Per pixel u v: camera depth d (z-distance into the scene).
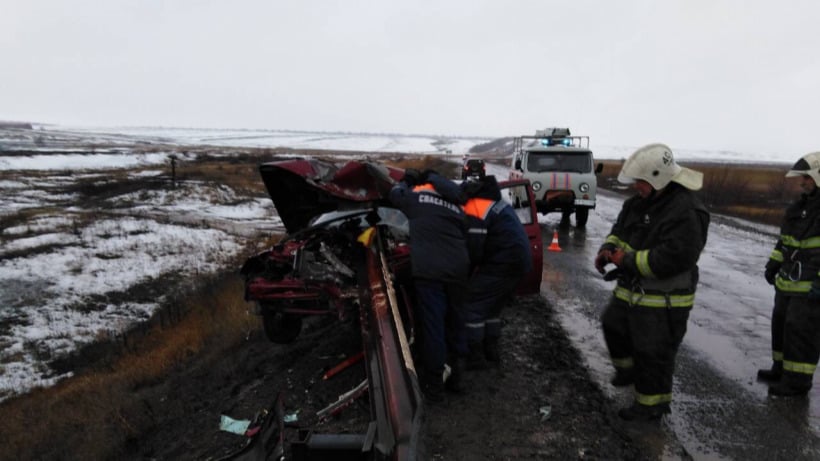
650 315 3.79
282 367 5.78
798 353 4.41
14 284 11.55
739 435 3.91
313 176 5.54
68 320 9.82
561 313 6.82
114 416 5.52
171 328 8.84
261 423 3.71
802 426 4.05
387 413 2.74
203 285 11.02
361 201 5.61
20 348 8.63
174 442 4.77
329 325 6.89
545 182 14.38
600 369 5.05
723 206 22.31
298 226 6.59
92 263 13.18
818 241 4.25
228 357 6.52
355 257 5.66
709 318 6.89
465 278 4.14
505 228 4.38
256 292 5.42
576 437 3.87
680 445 3.76
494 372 5.00
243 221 19.47
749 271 9.91
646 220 3.72
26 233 15.52
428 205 4.08
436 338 4.16
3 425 5.91
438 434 3.94
